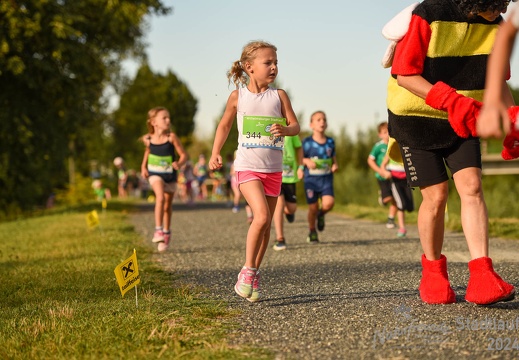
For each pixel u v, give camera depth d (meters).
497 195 27.00
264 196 7.56
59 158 35.00
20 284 9.39
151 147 13.80
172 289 8.60
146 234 17.70
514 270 9.43
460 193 6.71
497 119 3.57
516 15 3.59
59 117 35.38
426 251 7.08
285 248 13.41
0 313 7.30
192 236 17.03
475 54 6.42
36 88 31.53
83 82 33.88
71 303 7.67
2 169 35.50
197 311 6.95
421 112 6.59
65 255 12.65
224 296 8.09
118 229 18.36
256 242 7.45
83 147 45.09
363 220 21.94
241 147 7.72
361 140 40.88
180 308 7.16
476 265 6.55
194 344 5.71
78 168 76.81
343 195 33.81
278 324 6.48
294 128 7.75
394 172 15.88
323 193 14.54
